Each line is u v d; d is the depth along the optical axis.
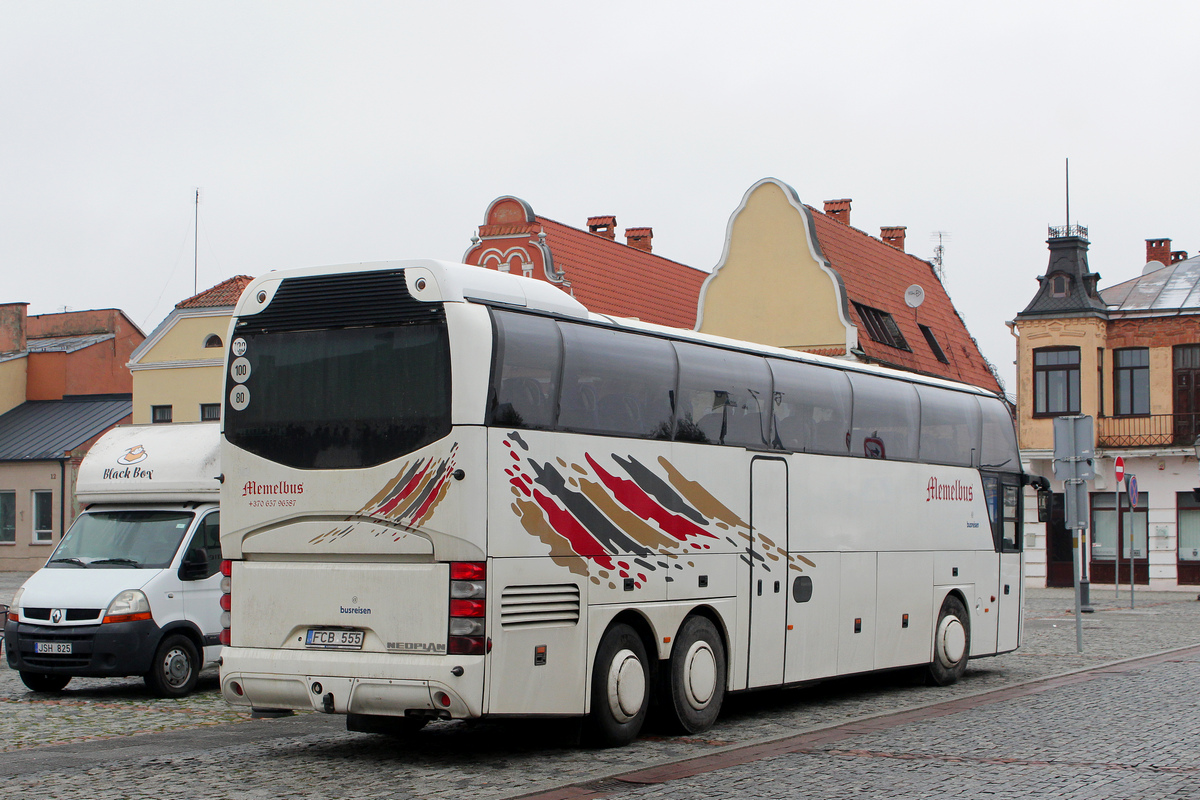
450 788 10.12
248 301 11.84
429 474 10.87
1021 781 10.28
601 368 12.30
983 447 19.53
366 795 9.82
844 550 15.92
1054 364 45.53
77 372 60.62
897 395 17.41
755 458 14.40
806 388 15.49
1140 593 42.72
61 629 15.74
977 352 51.16
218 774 10.78
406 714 10.91
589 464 12.00
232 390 11.82
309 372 11.49
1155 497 44.00
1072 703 15.41
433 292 11.06
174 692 16.25
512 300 11.57
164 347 52.56
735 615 13.91
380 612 11.01
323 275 11.55
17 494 53.41
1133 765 11.02
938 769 10.84
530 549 11.21
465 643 10.67
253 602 11.59
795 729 13.72
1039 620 30.50
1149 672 18.89
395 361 11.14
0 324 61.16
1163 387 44.47
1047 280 45.84
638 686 12.38
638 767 11.08
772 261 40.59
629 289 44.88
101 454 17.67
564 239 43.16
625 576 12.33
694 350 13.72
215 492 17.27
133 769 11.00
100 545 16.94
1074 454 22.33
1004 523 19.95
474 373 10.91
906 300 44.75
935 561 17.95
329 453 11.31
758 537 14.36
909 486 17.44
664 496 12.96
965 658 18.50
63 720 14.13
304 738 12.88
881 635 16.59
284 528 11.46
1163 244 52.31
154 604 16.08
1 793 9.90
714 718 13.48
